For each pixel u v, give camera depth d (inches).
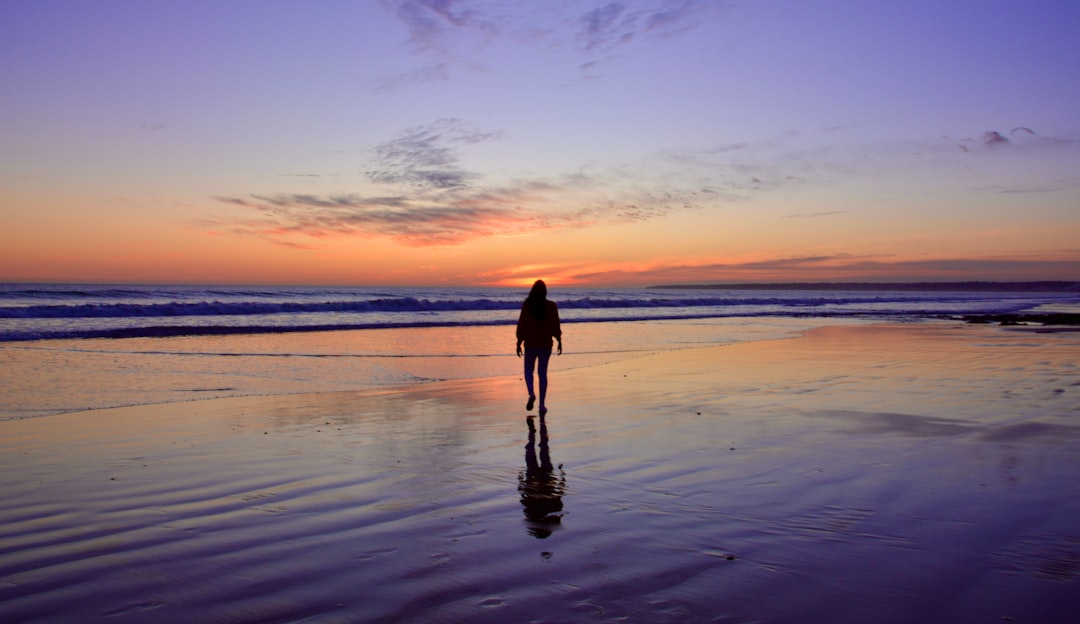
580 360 552.7
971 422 283.0
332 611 114.8
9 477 201.2
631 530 155.3
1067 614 112.9
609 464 218.7
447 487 192.5
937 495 180.2
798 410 316.5
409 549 143.8
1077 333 849.5
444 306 1288.1
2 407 325.7
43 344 607.8
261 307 1091.9
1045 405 323.3
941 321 1154.7
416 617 112.6
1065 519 160.4
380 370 484.1
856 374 451.5
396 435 267.4
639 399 356.5
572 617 112.5
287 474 206.7
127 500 179.2
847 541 147.0
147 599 119.4
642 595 120.6
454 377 454.9
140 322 863.7
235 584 125.8
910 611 114.2
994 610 114.5
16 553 140.9
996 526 155.8
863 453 229.1
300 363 515.2
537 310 327.0
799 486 189.9
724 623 110.3
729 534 152.0
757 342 725.9
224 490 188.9
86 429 275.1
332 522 161.8
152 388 388.5
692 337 796.6
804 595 120.4
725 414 307.7
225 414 312.0
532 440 257.3
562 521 162.2
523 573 130.8
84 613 113.8
